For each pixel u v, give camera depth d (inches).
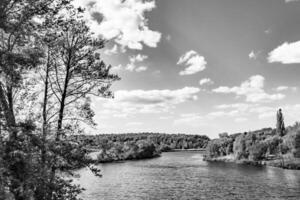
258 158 5012.3
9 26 556.1
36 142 521.7
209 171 3902.6
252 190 2464.3
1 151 465.4
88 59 767.1
